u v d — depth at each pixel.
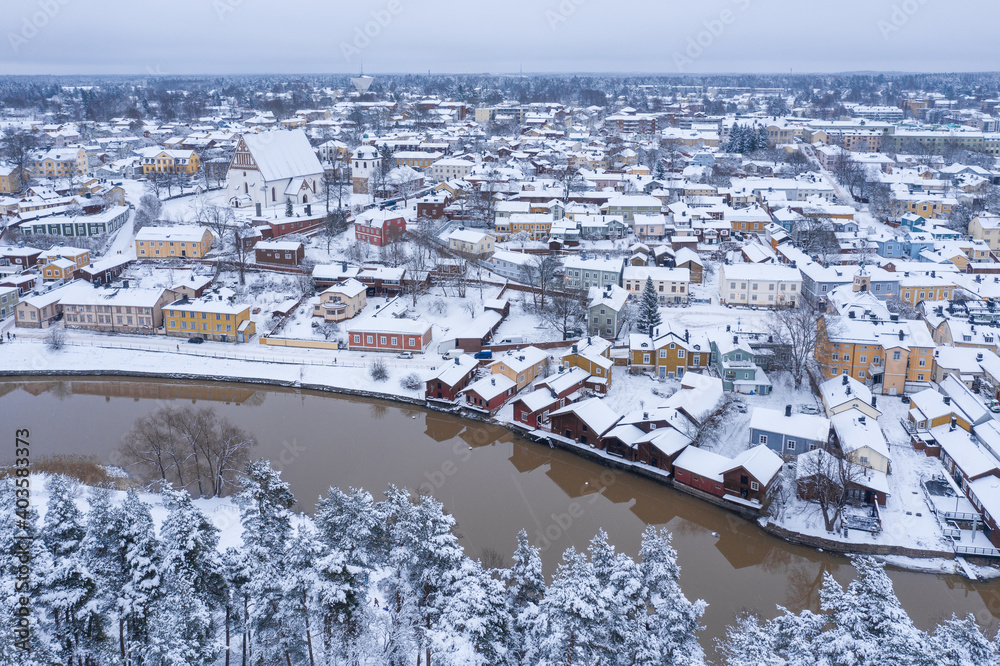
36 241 166.12
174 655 42.12
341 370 118.38
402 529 52.12
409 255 155.25
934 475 84.75
